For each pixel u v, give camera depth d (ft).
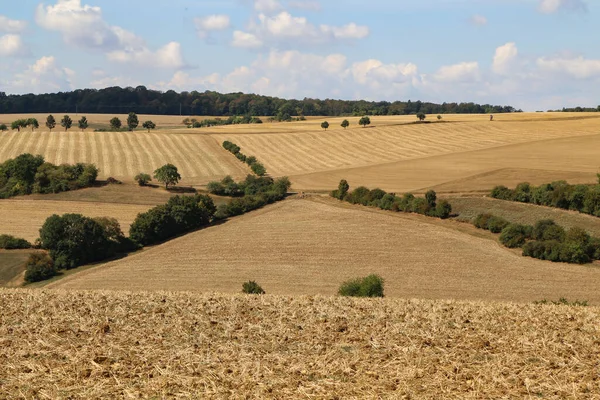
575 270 169.58
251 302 80.12
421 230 219.41
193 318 70.85
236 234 224.74
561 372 52.42
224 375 51.29
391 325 68.69
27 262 188.96
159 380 49.80
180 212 229.86
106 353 57.21
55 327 66.44
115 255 207.10
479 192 273.13
